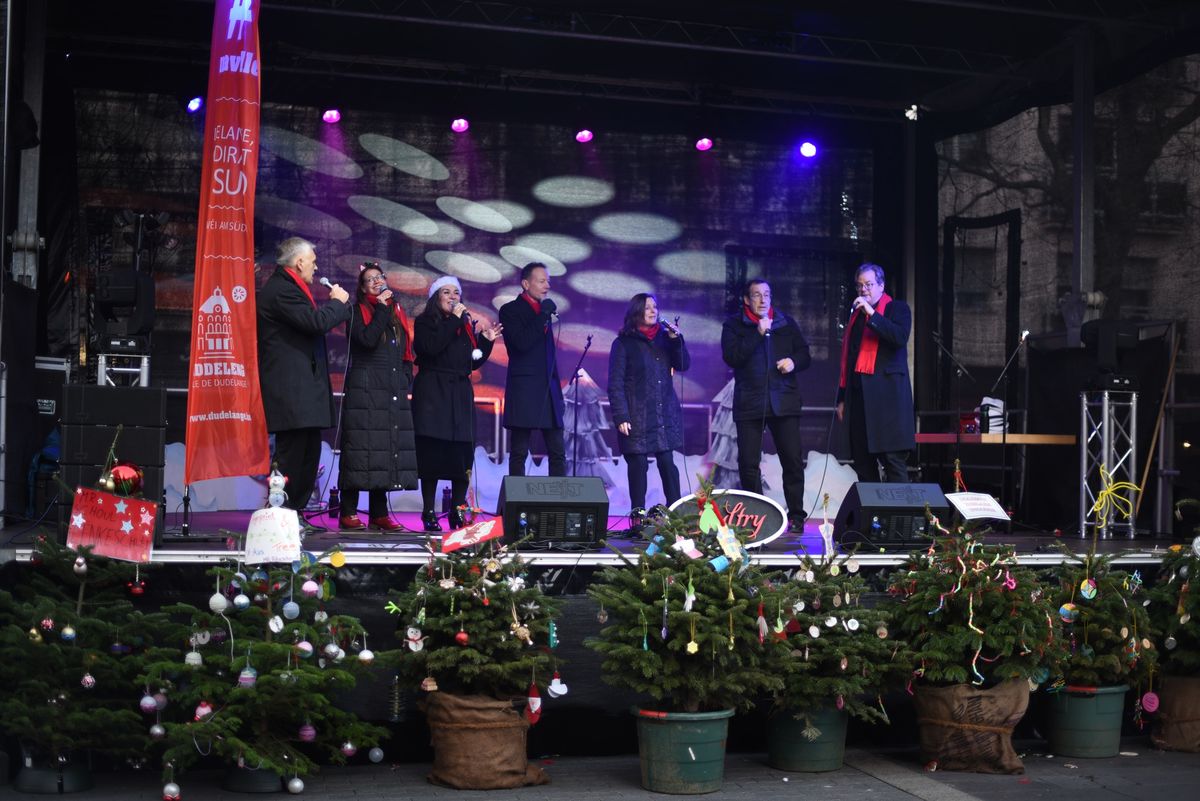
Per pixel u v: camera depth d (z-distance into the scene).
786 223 11.02
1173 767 5.67
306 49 9.87
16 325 6.90
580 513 5.81
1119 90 9.91
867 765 5.66
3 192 6.20
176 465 9.33
